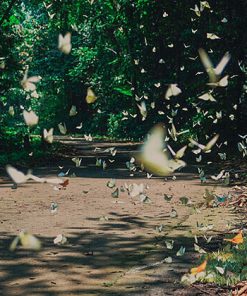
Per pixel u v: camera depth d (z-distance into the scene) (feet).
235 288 16.08
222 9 83.05
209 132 84.17
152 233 24.50
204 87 88.17
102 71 151.74
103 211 30.55
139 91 114.32
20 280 17.40
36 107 189.67
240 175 47.55
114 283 16.99
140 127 135.33
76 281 17.30
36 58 175.63
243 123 83.51
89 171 54.85
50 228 25.75
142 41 108.58
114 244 22.39
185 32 85.97
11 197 36.11
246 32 80.18
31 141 87.56
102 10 115.96
